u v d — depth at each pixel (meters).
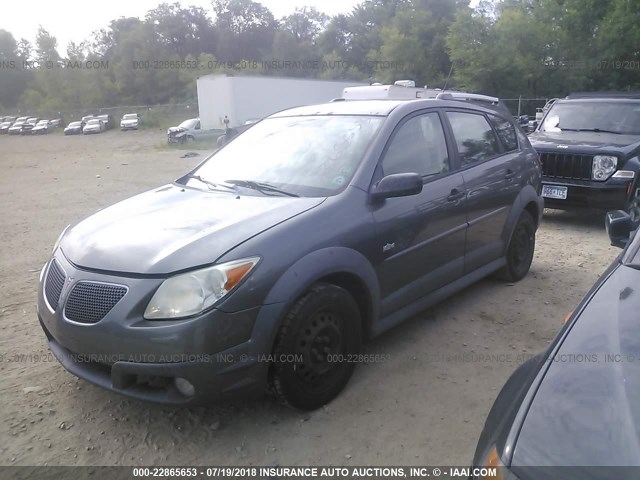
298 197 3.55
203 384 2.80
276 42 69.62
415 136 4.11
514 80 26.72
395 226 3.66
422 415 3.27
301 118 4.45
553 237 7.46
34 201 11.32
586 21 25.97
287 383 3.07
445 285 4.31
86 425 3.22
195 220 3.33
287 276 2.99
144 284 2.87
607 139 8.13
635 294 2.35
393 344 4.14
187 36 84.19
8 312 4.91
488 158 4.82
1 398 3.49
